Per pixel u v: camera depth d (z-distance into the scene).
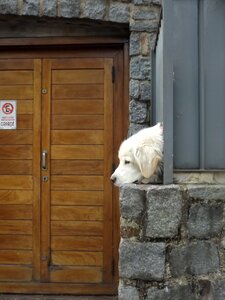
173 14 2.41
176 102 2.41
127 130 4.00
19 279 4.10
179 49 2.41
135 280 2.22
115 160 4.04
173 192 2.22
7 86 4.13
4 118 4.12
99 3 3.80
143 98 3.75
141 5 3.78
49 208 4.08
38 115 4.11
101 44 4.02
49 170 4.09
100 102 4.08
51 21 3.94
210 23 2.40
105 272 4.02
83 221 4.06
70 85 4.10
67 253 4.07
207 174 2.39
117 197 4.02
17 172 4.12
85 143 4.08
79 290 4.04
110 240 4.02
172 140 2.34
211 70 2.40
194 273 2.21
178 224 2.21
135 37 3.77
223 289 2.20
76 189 4.07
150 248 2.21
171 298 2.20
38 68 4.12
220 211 2.24
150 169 2.36
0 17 3.89
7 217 4.12
